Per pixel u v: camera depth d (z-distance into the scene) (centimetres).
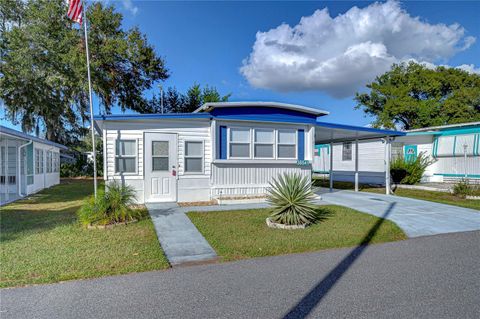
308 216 686
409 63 2995
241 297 339
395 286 367
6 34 1952
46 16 1969
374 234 620
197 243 557
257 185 1066
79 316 298
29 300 332
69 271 414
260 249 517
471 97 2622
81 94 2234
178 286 371
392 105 2834
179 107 2556
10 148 1354
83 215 681
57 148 1931
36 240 559
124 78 2316
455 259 475
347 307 314
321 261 465
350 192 1352
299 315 298
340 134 1316
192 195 1002
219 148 1023
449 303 321
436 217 799
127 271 418
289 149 1111
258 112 1049
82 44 1994
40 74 2019
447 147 1692
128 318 294
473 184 1369
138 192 945
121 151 931
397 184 1645
